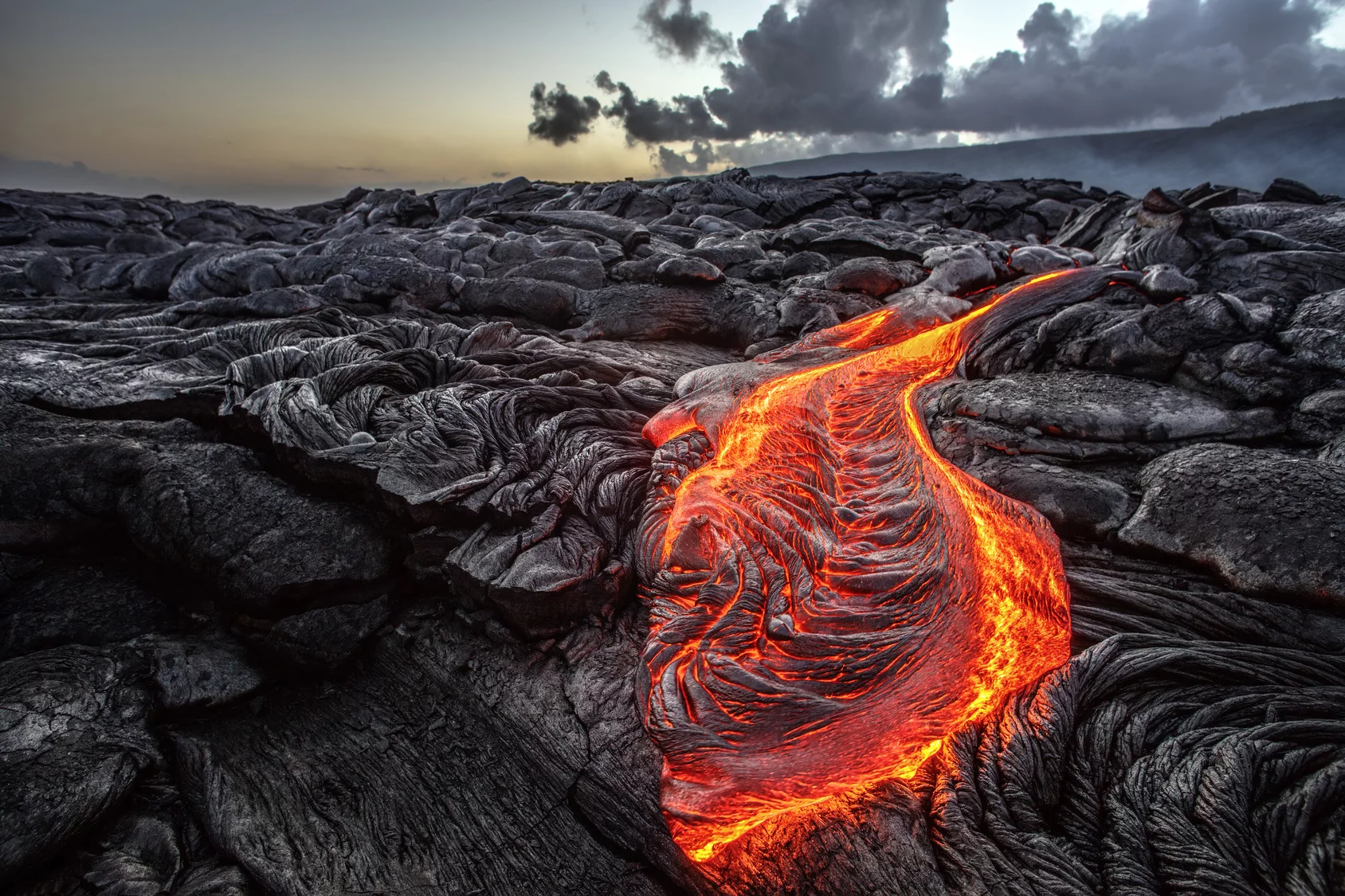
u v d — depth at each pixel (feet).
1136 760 13.74
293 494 21.95
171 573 21.09
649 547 20.17
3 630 19.08
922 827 13.21
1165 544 18.40
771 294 36.35
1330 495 17.29
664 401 27.81
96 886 13.21
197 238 66.44
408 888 13.76
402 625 19.92
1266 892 11.28
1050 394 23.72
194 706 17.52
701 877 13.35
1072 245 42.37
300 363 27.76
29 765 14.65
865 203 60.34
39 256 47.37
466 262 40.86
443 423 23.79
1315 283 27.14
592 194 59.57
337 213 75.10
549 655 18.35
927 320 30.53
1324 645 15.75
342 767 16.39
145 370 27.55
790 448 22.57
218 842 14.43
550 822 14.87
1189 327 24.59
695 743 14.65
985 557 18.17
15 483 20.92
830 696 15.14
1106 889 11.71
